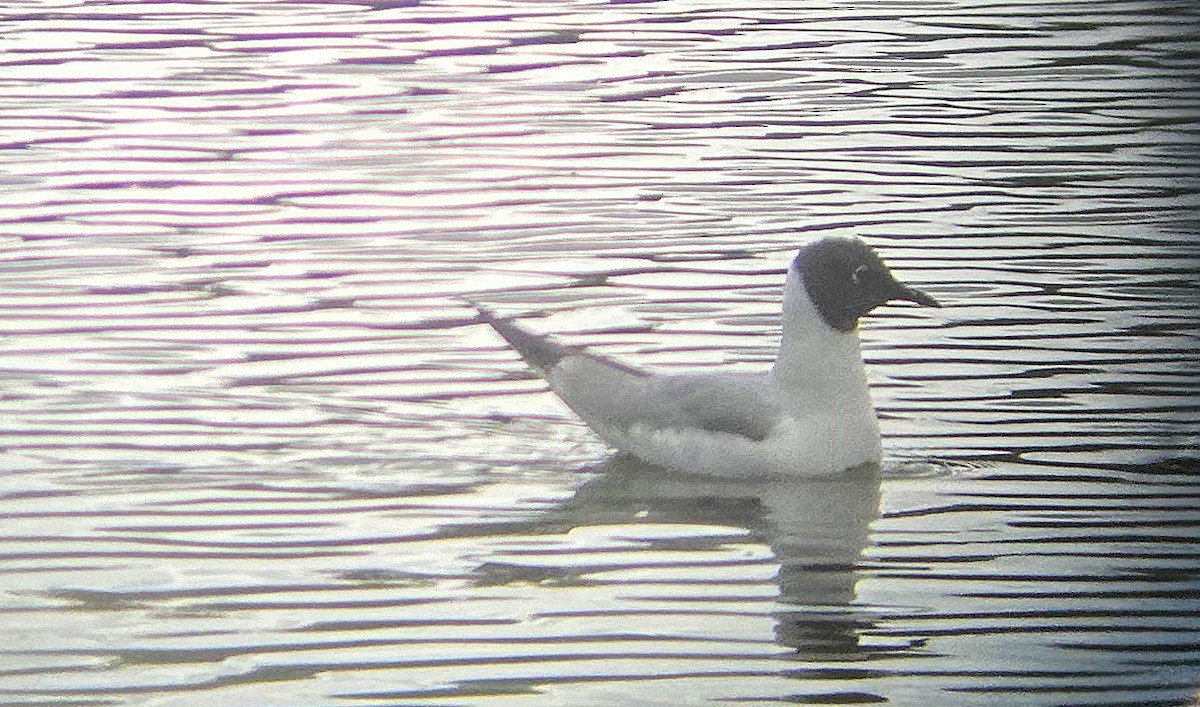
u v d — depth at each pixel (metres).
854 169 21.84
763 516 13.28
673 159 22.23
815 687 10.77
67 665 10.94
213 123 23.59
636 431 14.33
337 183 21.30
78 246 19.03
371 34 28.23
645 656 11.13
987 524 13.08
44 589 11.93
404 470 14.02
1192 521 13.05
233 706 10.45
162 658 11.04
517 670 10.94
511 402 15.45
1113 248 19.00
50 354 16.12
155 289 17.83
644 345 16.47
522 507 13.42
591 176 21.59
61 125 23.39
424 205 20.56
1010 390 15.43
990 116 24.09
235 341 16.55
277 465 14.01
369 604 11.79
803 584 12.14
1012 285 17.95
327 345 16.50
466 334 16.84
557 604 11.81
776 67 26.53
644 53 27.25
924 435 14.64
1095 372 15.75
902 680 10.84
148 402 15.14
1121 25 29.12
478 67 26.34
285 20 29.11
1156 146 22.69
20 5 29.98
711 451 14.05
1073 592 12.01
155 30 28.39
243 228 19.77
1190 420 14.79
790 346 14.14
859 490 13.74
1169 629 11.49
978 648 11.26
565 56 27.00
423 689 10.69
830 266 13.96
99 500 13.31
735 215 20.20
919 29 29.00
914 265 18.56
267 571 12.24
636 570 12.34
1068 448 14.32
